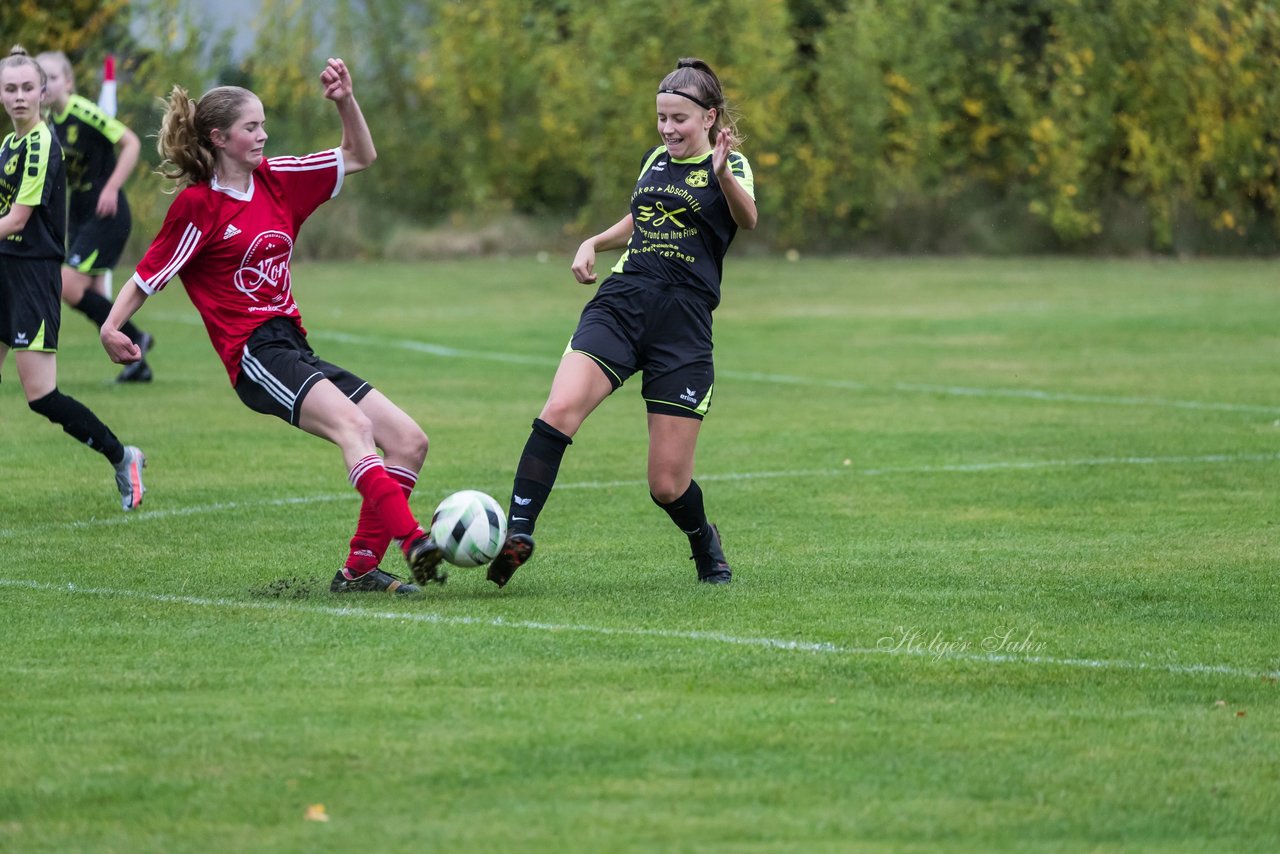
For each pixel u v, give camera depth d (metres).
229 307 21.27
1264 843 12.72
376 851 12.34
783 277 87.12
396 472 21.69
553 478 21.34
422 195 101.69
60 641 18.58
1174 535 26.22
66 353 51.94
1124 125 100.75
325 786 13.73
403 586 21.70
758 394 45.25
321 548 24.75
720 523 27.34
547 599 21.20
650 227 21.80
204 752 14.56
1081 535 26.25
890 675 17.38
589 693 16.55
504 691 16.58
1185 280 84.44
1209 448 35.66
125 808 13.20
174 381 45.78
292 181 21.73
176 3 85.69
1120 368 51.00
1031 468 33.03
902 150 103.88
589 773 14.10
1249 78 99.44
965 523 27.34
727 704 16.20
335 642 18.61
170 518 27.17
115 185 41.34
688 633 19.20
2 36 77.94
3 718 15.53
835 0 104.31
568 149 100.00
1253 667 17.98
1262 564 23.88
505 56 99.44
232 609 20.33
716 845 12.52
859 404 43.16
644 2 97.00
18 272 27.11
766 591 21.83
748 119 97.62
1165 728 15.57
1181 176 101.19
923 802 13.48
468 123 100.06
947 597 21.48
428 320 65.06
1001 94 102.69
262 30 95.44
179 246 20.83
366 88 99.25
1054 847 12.58
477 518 20.77
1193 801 13.59
